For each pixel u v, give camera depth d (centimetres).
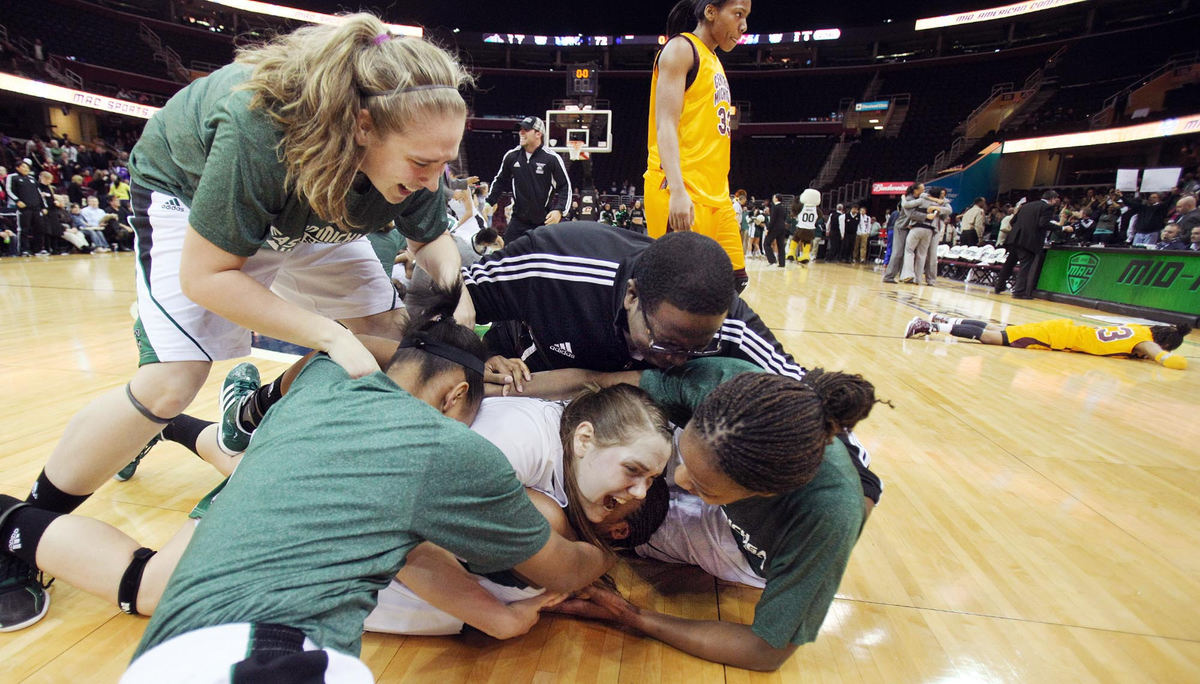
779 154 2422
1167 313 555
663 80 222
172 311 124
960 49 2541
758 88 2659
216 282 105
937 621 136
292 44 100
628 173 2448
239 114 99
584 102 1544
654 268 107
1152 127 1378
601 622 134
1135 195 886
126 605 117
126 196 1063
